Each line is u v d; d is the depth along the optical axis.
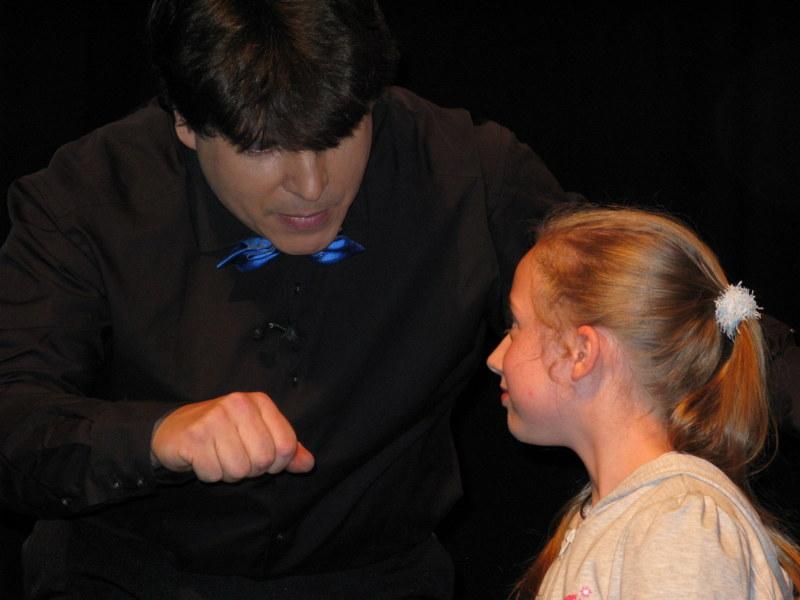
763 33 6.70
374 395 3.71
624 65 6.77
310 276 3.67
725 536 3.06
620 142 6.79
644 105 6.77
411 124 3.85
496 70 6.81
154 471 3.22
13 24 6.70
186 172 3.67
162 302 3.62
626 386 3.46
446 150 3.85
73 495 3.29
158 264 3.63
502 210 3.85
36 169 6.74
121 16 6.75
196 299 3.65
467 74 6.82
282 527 3.66
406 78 6.80
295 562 3.72
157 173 3.69
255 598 3.74
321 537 3.72
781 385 3.65
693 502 3.11
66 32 6.74
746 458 3.46
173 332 3.62
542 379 3.55
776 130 6.73
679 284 3.49
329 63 3.00
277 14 3.02
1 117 6.70
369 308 3.71
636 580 3.00
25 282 3.54
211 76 3.01
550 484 6.75
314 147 3.08
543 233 3.75
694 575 2.96
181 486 3.58
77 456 3.26
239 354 3.63
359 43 3.06
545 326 3.57
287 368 3.65
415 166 3.80
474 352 4.00
